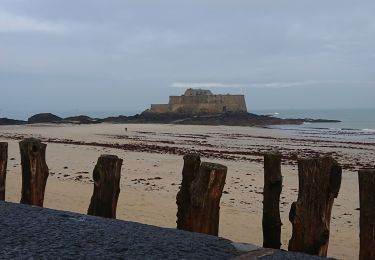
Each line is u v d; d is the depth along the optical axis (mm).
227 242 4148
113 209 5453
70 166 17641
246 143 35875
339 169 4320
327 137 45781
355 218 10336
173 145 31734
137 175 15719
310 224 4316
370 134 51625
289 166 20078
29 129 53031
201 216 4652
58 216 5031
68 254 3656
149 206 10594
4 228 4438
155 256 3658
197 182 4699
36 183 6016
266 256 3764
